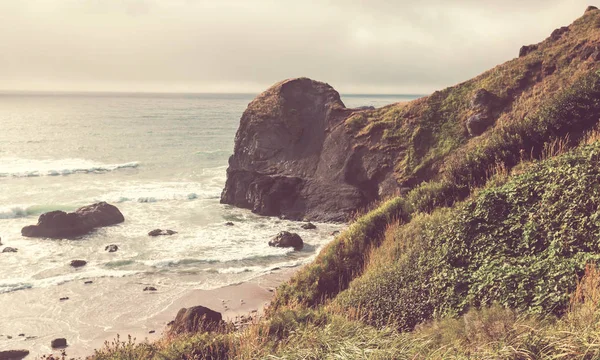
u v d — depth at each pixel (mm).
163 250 34500
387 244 19234
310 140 47594
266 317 16297
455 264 14531
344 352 8492
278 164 47594
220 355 11625
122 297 26438
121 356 12477
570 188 14023
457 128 37969
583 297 10062
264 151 48469
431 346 9812
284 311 14203
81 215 39281
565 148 19891
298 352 9297
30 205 45938
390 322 13812
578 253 11820
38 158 80938
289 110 49406
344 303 15930
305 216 43375
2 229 39531
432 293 13781
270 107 49969
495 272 12695
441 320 12258
